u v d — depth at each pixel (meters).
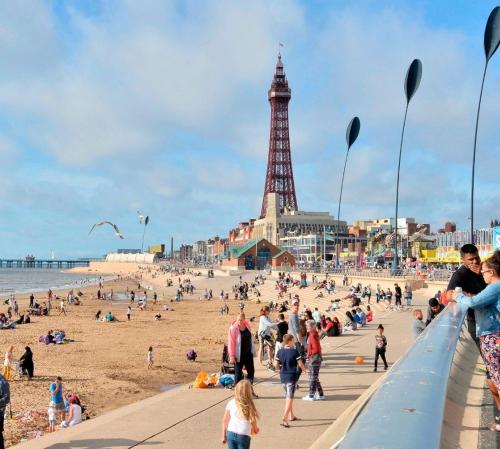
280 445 11.59
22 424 20.59
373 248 158.50
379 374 19.22
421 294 70.44
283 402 15.16
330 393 16.27
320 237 184.88
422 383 3.18
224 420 9.09
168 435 12.41
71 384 27.83
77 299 90.56
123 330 54.34
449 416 4.51
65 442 12.03
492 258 5.77
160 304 92.06
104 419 14.05
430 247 131.88
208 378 17.84
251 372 15.67
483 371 6.97
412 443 2.25
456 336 4.93
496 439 4.43
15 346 42.59
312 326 15.52
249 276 152.62
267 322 20.73
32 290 137.25
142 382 28.59
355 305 57.31
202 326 58.28
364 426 2.52
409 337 30.12
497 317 5.66
